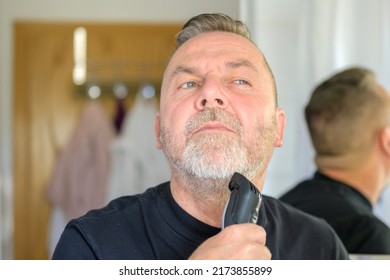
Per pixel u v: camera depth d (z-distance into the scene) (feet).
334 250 2.55
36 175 6.56
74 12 6.47
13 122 6.56
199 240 2.15
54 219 6.44
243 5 4.34
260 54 2.30
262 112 2.14
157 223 2.18
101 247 2.14
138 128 6.54
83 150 6.54
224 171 2.02
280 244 2.37
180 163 2.06
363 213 3.46
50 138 6.61
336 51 4.65
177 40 2.38
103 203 6.44
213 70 2.16
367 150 3.68
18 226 6.45
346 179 3.68
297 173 4.52
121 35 6.46
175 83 2.18
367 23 4.68
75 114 6.65
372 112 3.68
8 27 6.45
